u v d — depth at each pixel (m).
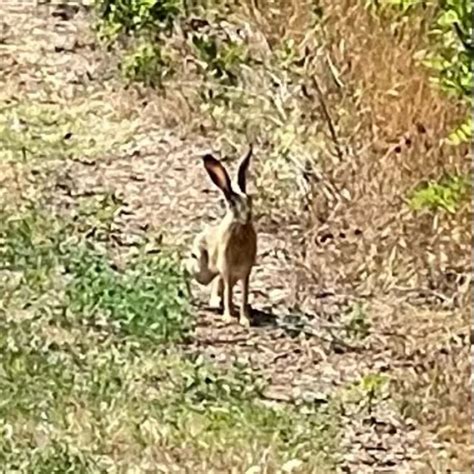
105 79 15.18
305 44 12.79
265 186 12.21
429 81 11.27
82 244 11.23
